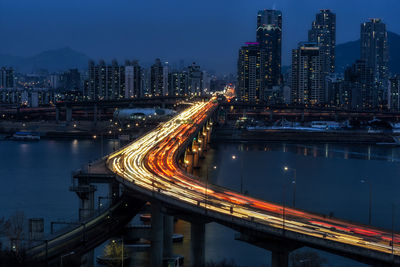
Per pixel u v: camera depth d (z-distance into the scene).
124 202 149.75
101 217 134.75
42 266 100.19
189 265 139.62
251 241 110.62
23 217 184.25
